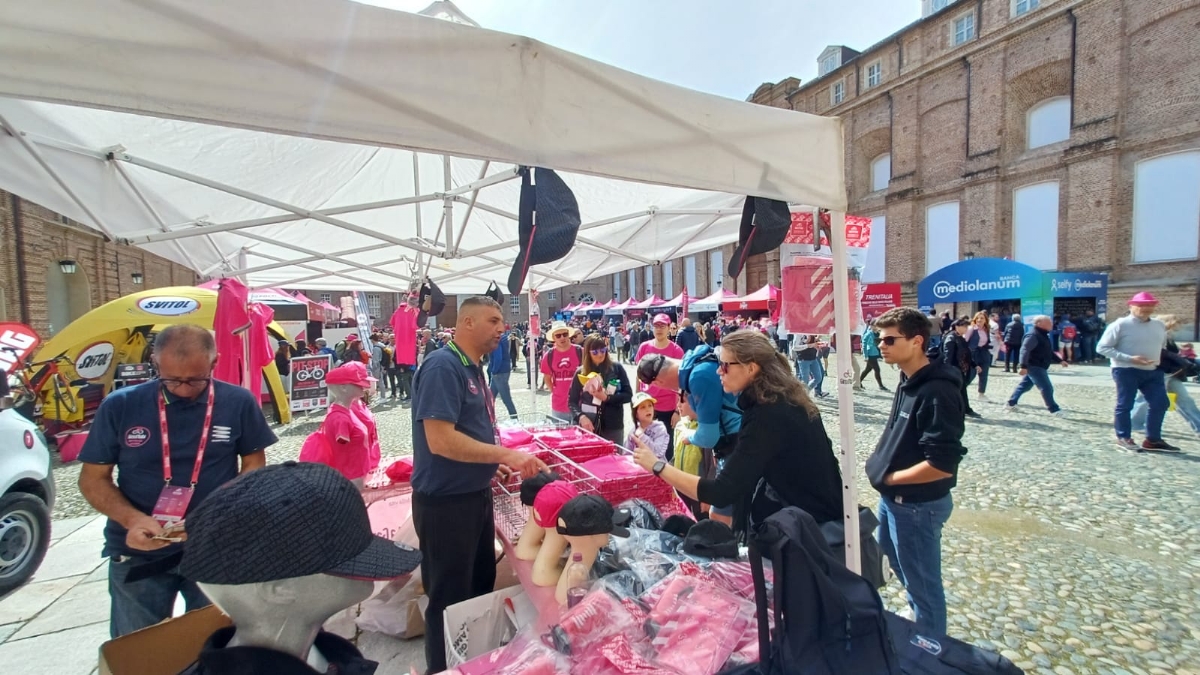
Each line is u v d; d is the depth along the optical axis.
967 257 21.08
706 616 1.38
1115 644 2.55
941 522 2.17
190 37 1.06
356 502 0.92
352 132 1.20
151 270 19.66
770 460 1.92
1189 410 5.62
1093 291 15.36
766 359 1.96
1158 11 16.16
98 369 7.61
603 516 1.61
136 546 1.68
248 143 3.07
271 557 0.79
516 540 2.07
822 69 27.91
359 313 12.90
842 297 2.07
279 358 10.64
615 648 1.27
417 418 2.00
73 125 2.38
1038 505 4.25
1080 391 9.60
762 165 1.84
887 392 9.98
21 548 3.38
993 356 14.52
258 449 2.00
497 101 1.36
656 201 4.25
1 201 12.12
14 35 0.95
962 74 21.11
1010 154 20.02
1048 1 18.33
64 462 6.65
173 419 1.85
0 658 2.63
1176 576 3.12
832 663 1.18
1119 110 17.03
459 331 2.15
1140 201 16.83
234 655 0.83
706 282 34.62
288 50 1.13
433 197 3.32
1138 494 4.37
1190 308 15.59
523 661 1.29
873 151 25.41
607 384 4.55
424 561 2.08
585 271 6.72
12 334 6.12
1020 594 3.01
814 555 1.29
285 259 6.04
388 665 2.44
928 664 1.30
